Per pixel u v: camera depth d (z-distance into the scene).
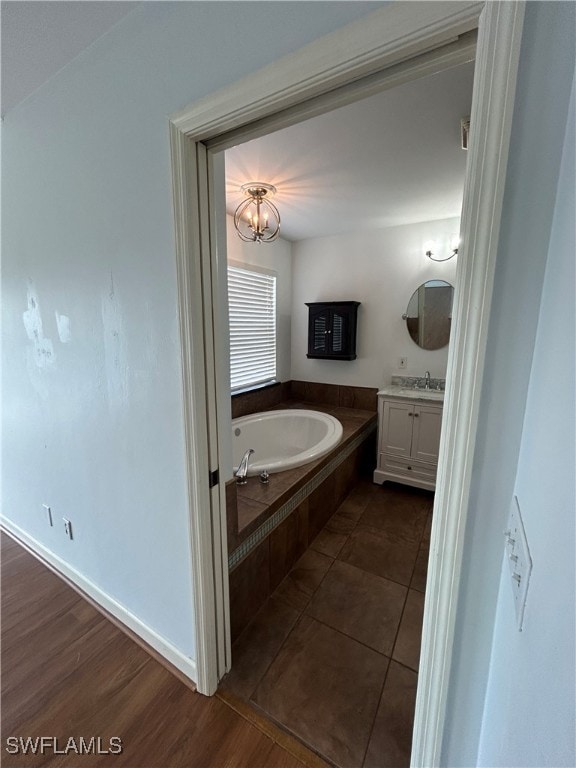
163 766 1.09
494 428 0.66
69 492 1.72
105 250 1.24
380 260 3.29
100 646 1.49
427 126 1.56
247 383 3.35
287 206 2.62
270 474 2.08
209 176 1.04
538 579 0.47
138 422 1.29
